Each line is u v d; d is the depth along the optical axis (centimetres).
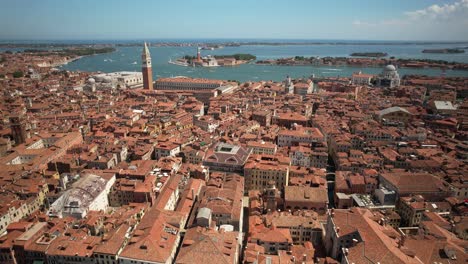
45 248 14412
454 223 16038
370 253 11988
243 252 15862
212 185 19975
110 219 16575
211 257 13100
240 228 16825
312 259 14175
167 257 13625
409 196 18900
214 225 15850
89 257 13975
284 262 13312
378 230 13688
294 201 18688
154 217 15775
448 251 13088
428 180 19800
